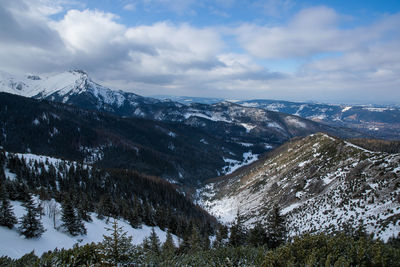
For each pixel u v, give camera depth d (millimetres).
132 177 158000
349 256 22969
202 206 183875
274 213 45531
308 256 22969
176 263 26375
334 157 111312
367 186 68688
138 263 24406
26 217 48406
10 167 115062
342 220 59719
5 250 40688
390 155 79438
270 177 155250
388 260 22062
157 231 87688
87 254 26719
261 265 22547
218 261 26609
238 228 55406
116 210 93562
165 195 149625
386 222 45156
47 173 123188
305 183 105938
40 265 25500
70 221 59438
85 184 130875
